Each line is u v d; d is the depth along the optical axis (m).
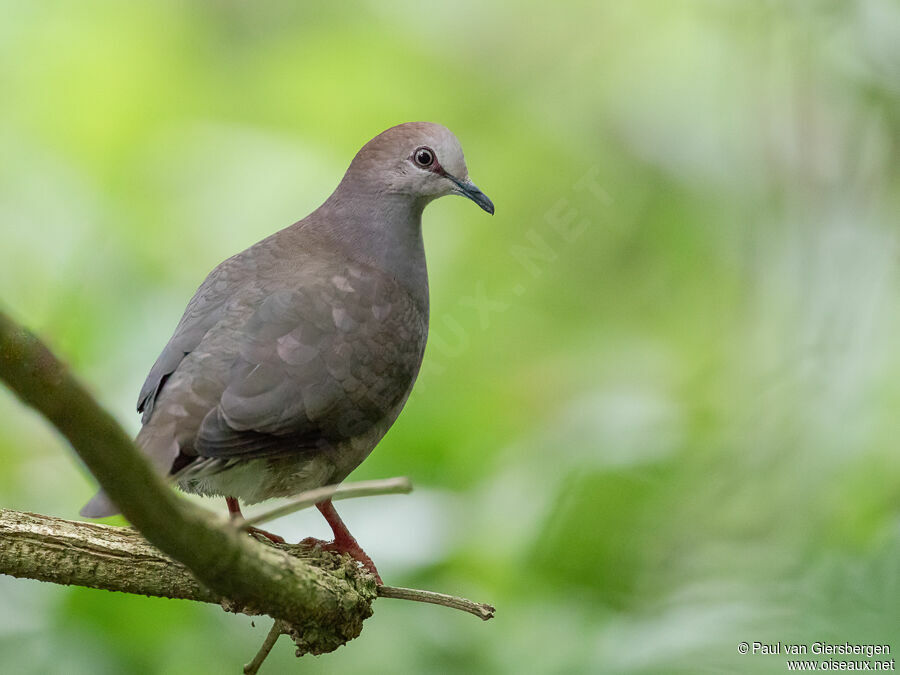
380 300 8.81
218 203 14.67
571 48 16.14
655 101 15.35
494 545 9.97
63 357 4.31
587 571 10.12
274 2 16.77
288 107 15.79
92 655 8.88
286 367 8.03
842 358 11.96
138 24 16.03
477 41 16.44
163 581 7.04
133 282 12.98
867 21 13.18
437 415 11.78
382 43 16.30
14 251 13.27
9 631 8.97
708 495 10.87
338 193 9.57
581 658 8.76
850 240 12.79
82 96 15.39
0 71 15.41
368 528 9.70
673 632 8.21
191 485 8.25
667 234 14.92
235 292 8.44
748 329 13.38
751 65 13.88
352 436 8.52
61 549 6.94
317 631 6.89
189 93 15.71
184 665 9.20
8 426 11.63
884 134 13.03
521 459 11.31
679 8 15.48
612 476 10.57
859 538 10.40
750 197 13.86
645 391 13.18
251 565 5.95
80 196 14.01
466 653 9.27
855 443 11.34
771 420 11.54
